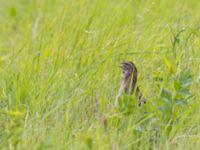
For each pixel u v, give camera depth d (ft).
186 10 116.98
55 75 90.58
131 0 110.83
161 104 79.87
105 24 103.30
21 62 100.32
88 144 72.79
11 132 78.02
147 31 100.48
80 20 108.27
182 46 93.35
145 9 108.27
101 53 94.32
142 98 83.87
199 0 127.85
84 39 99.91
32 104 85.97
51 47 99.60
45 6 136.26
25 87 89.25
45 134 78.95
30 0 150.71
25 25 133.28
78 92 87.04
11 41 126.00
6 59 106.73
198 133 78.43
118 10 108.68
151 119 79.56
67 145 75.51
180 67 88.99
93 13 107.86
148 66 93.09
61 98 85.56
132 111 79.36
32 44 109.29
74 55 96.17
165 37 98.22
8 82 92.53
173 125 79.00
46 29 110.22
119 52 95.66
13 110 85.30
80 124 81.51
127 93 85.30
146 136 77.71
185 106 81.97
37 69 94.27
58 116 82.17
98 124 78.28
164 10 112.78
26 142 75.82
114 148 73.92
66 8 115.44
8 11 144.25
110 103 84.23
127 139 76.18
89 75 90.48
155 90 86.89
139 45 97.30
